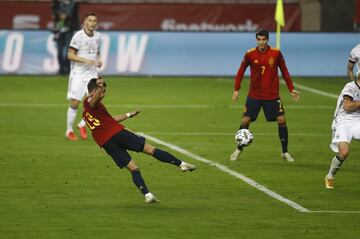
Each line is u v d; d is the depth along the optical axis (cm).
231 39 10012
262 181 4350
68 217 3475
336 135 4056
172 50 9988
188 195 3962
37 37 9969
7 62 9944
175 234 3206
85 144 5556
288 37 9988
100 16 12156
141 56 9956
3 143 5538
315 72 10019
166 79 9794
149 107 7644
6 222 3378
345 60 10012
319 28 11981
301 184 4281
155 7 12288
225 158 5081
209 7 12381
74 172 4534
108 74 9912
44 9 12200
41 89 8850
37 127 6338
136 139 3678
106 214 3534
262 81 4988
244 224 3381
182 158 5050
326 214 3581
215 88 9138
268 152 5350
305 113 7450
